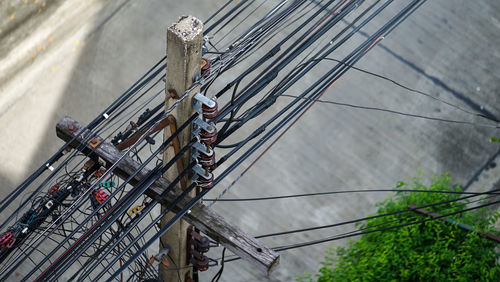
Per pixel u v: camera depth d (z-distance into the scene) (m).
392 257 20.16
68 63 29.89
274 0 32.47
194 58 11.15
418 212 20.84
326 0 32.78
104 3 31.98
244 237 13.01
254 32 15.12
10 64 29.50
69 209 12.59
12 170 26.53
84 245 12.46
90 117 28.58
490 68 32.81
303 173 27.62
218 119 13.68
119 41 30.98
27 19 30.69
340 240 26.06
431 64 32.16
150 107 28.64
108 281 11.54
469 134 30.05
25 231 13.18
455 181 28.64
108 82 29.56
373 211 26.98
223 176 13.45
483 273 20.28
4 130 27.59
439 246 20.39
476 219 21.23
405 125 29.88
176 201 12.76
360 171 28.09
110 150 13.59
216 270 25.00
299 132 28.64
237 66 30.14
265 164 27.56
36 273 23.94
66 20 31.17
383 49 32.00
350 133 29.09
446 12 34.28
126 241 24.31
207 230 13.13
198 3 32.56
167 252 14.55
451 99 31.25
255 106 14.63
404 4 33.81
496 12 35.06
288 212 26.59
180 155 12.18
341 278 20.36
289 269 25.28
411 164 28.72
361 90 30.50
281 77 29.95
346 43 31.55
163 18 32.03
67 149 13.91
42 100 28.66
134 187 12.88
